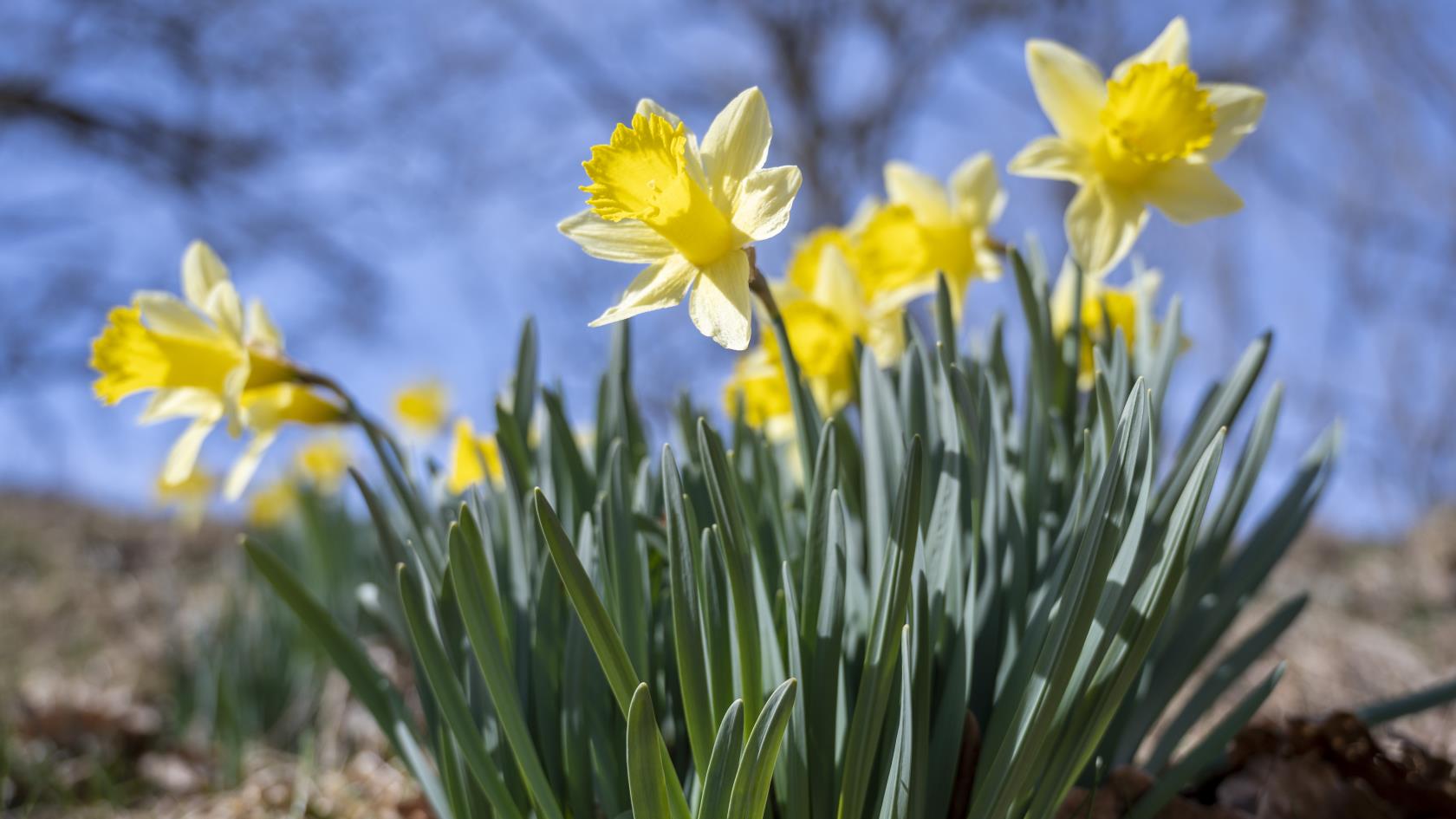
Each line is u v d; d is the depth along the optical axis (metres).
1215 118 0.57
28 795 0.83
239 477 0.61
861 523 0.56
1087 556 0.47
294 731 0.96
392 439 0.60
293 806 0.70
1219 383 0.58
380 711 0.56
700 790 0.49
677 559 0.49
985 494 0.54
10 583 1.80
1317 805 0.56
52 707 0.94
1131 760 0.56
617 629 0.51
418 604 0.51
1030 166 0.57
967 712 0.52
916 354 0.54
